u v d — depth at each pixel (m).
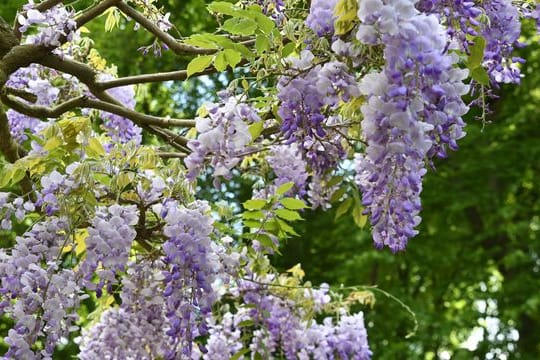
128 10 3.12
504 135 10.70
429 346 10.71
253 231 3.28
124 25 8.31
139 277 3.06
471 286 11.12
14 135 3.86
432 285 11.38
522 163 10.47
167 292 2.56
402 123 2.04
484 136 10.37
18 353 2.50
